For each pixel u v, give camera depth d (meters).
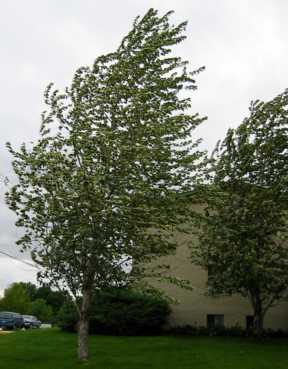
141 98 15.30
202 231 20.81
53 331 23.75
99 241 14.53
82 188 13.99
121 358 16.25
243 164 20.64
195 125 16.30
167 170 15.57
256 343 19.69
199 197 15.90
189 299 23.89
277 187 19.77
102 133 14.62
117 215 14.39
